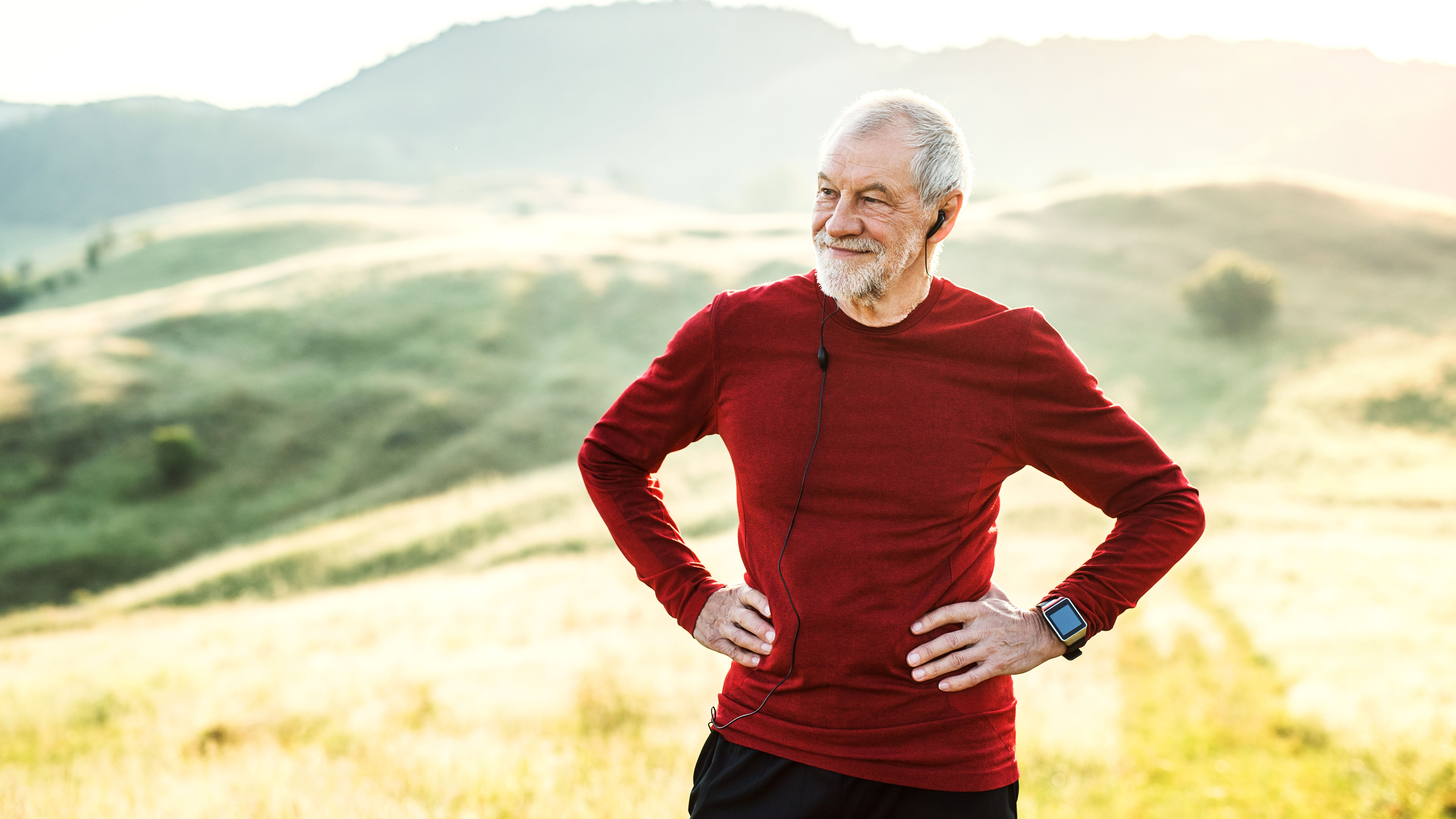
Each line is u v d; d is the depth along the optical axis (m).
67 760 7.88
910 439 1.95
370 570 30.38
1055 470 2.04
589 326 58.81
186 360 51.94
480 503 35.75
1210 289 54.97
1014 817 2.01
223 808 4.75
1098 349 53.62
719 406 2.14
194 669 12.48
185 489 42.31
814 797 1.91
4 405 45.31
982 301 2.06
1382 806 6.69
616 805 5.03
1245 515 31.42
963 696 1.94
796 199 162.00
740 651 2.04
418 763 6.08
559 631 15.05
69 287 86.56
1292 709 9.74
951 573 1.96
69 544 37.78
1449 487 34.78
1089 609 1.92
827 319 2.04
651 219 104.44
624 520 2.15
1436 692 9.89
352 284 61.94
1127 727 9.38
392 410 48.44
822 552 1.94
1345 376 47.59
